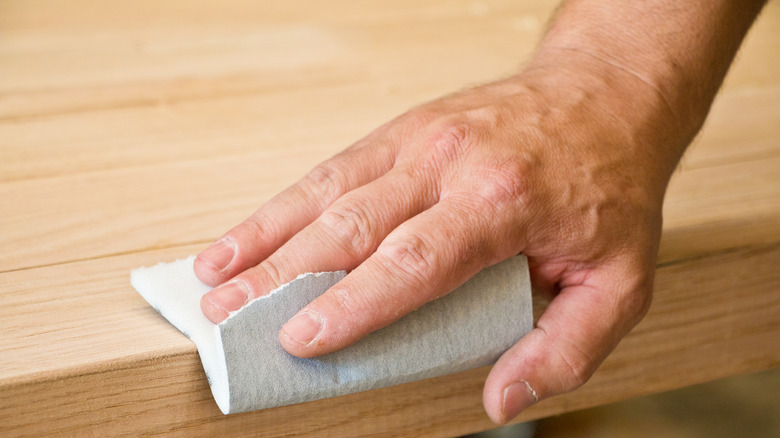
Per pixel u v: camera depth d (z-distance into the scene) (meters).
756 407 1.00
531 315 0.62
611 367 0.67
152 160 0.72
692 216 0.69
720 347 0.68
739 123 0.79
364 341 0.59
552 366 0.61
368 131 0.75
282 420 0.61
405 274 0.58
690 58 0.65
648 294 0.62
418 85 0.82
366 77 0.83
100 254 0.64
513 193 0.60
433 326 0.60
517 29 1.00
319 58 0.87
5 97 0.78
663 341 0.67
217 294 0.59
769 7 1.17
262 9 1.05
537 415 0.67
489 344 0.61
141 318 0.60
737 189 0.72
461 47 0.92
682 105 0.65
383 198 0.61
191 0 1.09
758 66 0.92
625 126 0.63
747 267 0.67
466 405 0.64
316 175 0.62
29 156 0.72
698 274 0.66
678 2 0.65
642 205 0.63
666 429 0.95
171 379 0.59
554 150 0.62
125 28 0.95
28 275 0.63
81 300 0.61
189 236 0.66
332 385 0.59
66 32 0.92
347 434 0.62
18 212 0.67
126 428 0.59
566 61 0.66
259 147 0.74
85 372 0.57
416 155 0.62
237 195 0.69
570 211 0.61
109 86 0.80
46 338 0.59
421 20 1.03
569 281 0.63
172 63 0.84
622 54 0.66
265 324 0.58
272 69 0.84
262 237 0.61
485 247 0.60
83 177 0.70
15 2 1.04
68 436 0.58
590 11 0.68
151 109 0.77
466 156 0.61
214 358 0.58
